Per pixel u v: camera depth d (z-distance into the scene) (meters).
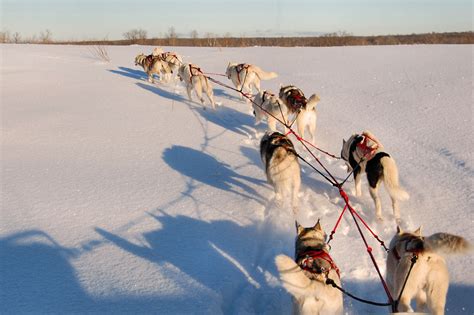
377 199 6.96
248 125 12.28
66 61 25.77
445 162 8.60
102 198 7.83
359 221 7.00
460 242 4.01
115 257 5.94
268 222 6.96
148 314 4.77
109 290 5.22
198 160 9.74
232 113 13.53
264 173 8.94
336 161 9.35
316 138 10.70
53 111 14.04
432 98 12.64
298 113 10.09
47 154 10.23
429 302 4.34
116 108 14.27
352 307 5.06
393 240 4.97
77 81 19.30
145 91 16.94
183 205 7.54
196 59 24.52
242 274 5.63
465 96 12.50
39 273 5.59
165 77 18.84
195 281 5.38
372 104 12.81
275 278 5.54
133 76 20.61
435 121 10.80
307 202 7.68
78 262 5.83
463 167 8.27
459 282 5.26
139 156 10.02
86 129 12.09
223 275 5.52
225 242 6.36
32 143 11.03
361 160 7.23
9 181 8.67
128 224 6.89
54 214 7.23
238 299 5.14
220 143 10.84
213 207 7.46
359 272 5.64
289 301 5.11
